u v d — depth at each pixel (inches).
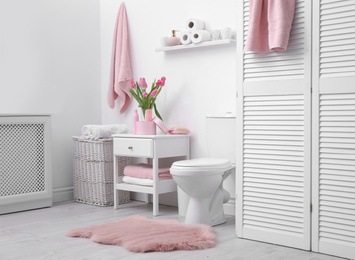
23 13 146.7
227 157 125.0
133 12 156.4
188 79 141.7
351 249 90.1
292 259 90.2
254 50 99.7
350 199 90.4
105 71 167.8
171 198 146.9
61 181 157.5
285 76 99.3
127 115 160.4
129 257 91.7
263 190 103.1
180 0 142.9
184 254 93.7
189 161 117.1
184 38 137.9
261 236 103.7
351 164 90.2
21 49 146.6
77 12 161.8
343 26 90.4
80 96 163.2
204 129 138.1
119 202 149.0
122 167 148.6
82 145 149.4
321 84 93.6
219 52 133.5
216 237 105.2
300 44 96.5
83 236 107.4
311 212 95.8
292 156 98.5
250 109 105.0
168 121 147.6
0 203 130.7
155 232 106.0
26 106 148.3
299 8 96.5
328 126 93.0
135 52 156.6
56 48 155.9
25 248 98.5
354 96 89.7
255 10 98.7
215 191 121.0
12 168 135.0
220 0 133.0
